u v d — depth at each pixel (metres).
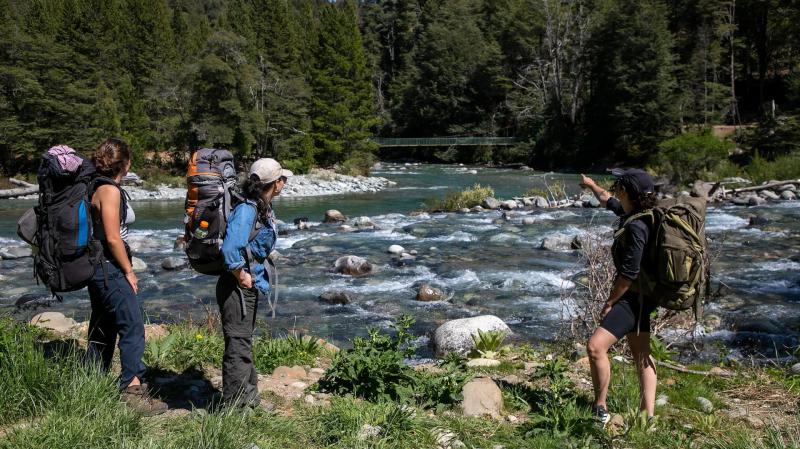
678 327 6.96
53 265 3.55
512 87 61.16
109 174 3.73
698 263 3.43
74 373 3.66
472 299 9.54
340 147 44.09
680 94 45.28
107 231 3.58
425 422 3.72
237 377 3.68
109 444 3.13
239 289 3.61
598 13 51.34
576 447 3.43
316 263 12.48
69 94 38.06
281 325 8.30
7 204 25.30
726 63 55.81
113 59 58.84
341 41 47.22
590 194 23.38
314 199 27.73
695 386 4.77
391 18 81.75
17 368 3.63
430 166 54.25
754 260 11.73
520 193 28.61
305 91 43.78
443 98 61.88
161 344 5.01
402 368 4.39
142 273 11.77
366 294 10.02
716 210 18.97
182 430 3.42
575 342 6.27
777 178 25.58
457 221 18.17
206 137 38.84
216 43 40.19
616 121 46.50
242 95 40.69
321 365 5.28
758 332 7.48
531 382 4.89
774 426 3.79
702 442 3.66
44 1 65.31
